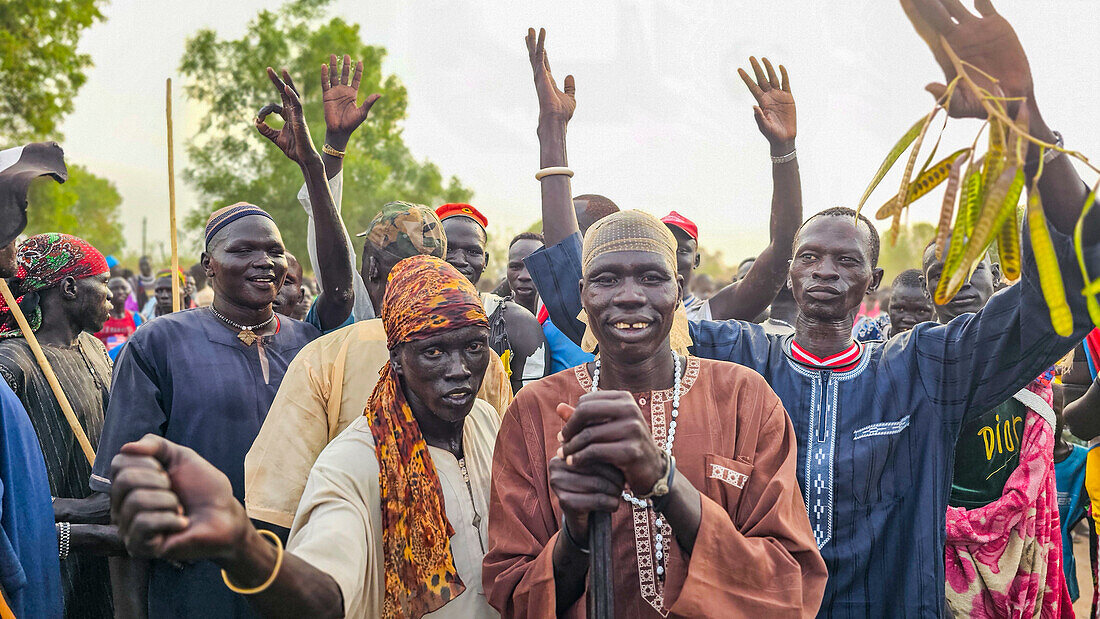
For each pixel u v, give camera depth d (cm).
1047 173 193
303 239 2233
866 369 272
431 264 218
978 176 155
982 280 374
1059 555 342
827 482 262
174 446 148
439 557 205
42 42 1966
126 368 327
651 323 203
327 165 369
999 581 319
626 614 205
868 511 261
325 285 354
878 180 163
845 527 260
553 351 439
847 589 258
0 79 1911
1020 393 333
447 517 214
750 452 207
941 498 259
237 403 329
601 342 211
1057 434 402
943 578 256
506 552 200
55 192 1891
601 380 220
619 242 205
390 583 202
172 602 318
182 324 340
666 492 174
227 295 340
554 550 188
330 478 207
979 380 253
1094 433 383
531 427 215
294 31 2191
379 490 211
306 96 2202
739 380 216
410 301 209
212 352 334
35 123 1973
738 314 372
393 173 2261
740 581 182
